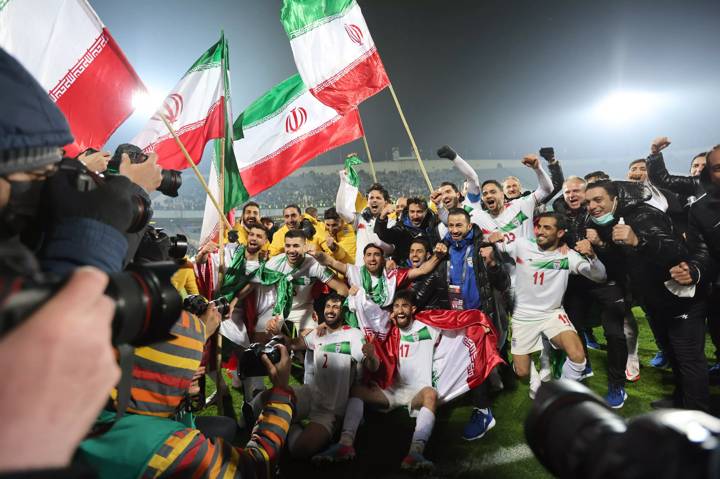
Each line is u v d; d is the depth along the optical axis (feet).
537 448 2.36
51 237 2.54
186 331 5.51
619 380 12.55
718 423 1.95
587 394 2.42
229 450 5.08
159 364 5.21
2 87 1.94
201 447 4.79
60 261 2.43
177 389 5.37
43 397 1.35
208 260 14.53
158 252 6.27
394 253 18.67
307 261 15.05
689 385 10.37
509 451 10.85
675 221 14.70
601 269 12.13
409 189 111.86
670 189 17.31
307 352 13.09
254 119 18.60
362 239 19.94
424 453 11.04
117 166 6.07
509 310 14.60
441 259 13.87
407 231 17.57
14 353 1.34
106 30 10.81
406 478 10.06
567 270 12.78
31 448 1.33
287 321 15.90
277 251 20.77
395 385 12.76
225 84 13.65
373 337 12.94
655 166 17.40
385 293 13.57
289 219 20.95
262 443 5.75
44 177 2.57
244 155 18.44
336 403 11.75
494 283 13.39
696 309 10.18
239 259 14.85
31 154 2.09
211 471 4.77
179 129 14.56
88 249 2.52
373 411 13.20
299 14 17.63
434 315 12.86
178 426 4.87
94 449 4.62
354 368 12.46
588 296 14.02
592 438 2.10
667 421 1.99
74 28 10.56
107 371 1.54
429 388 12.01
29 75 2.11
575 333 12.51
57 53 10.42
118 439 4.64
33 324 1.38
